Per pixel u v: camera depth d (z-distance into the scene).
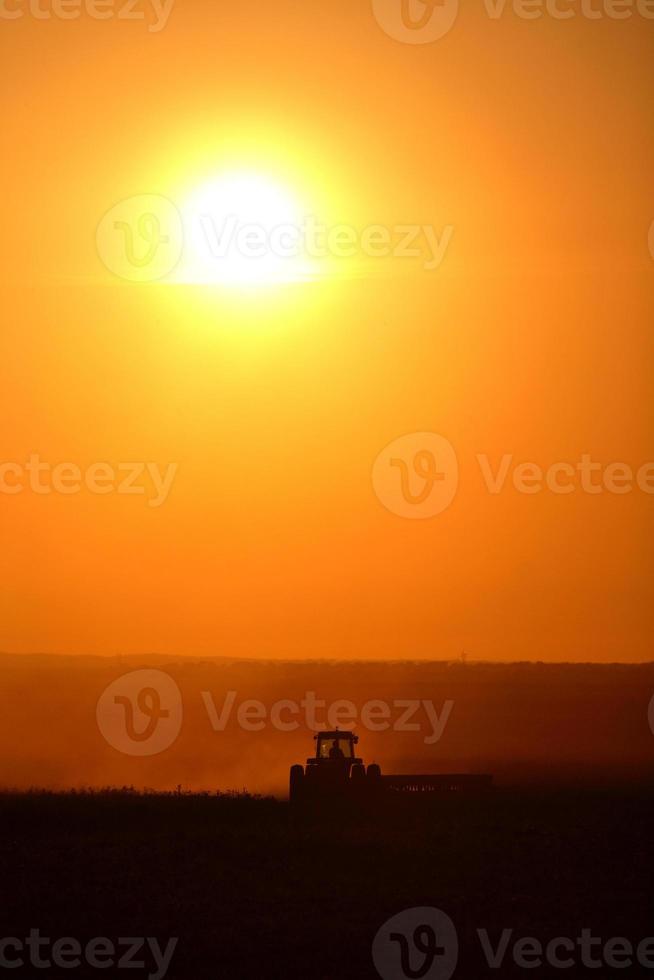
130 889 64.44
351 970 49.62
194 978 48.56
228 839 82.31
